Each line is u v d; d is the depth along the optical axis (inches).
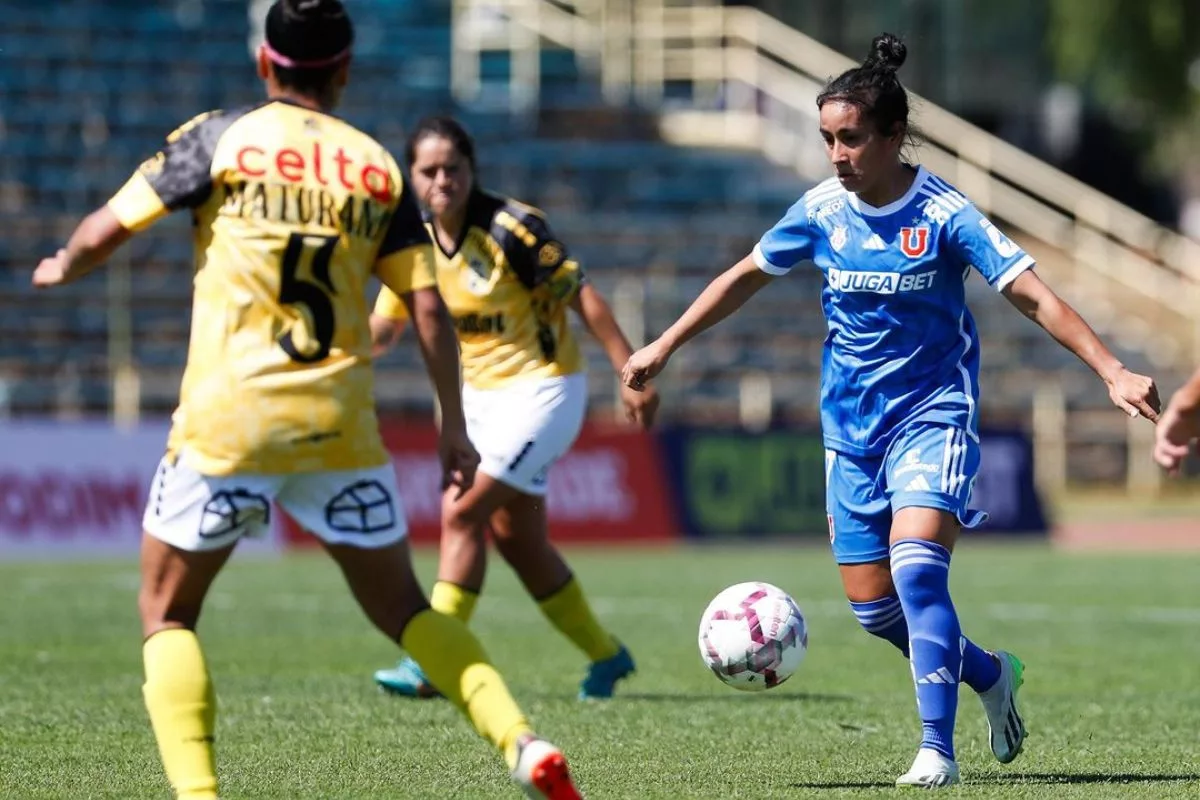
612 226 3902.6
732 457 2812.5
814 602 1900.8
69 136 3644.2
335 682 1224.8
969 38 5295.3
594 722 1028.5
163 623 669.3
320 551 2581.2
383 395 3307.1
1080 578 2260.1
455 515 1142.3
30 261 3346.5
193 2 4111.7
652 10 4621.1
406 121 4047.7
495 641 1541.6
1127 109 5049.2
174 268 3415.4
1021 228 4544.8
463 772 840.3
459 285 1133.7
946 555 797.2
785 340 3777.1
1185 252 4717.0
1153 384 755.4
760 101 4586.6
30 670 1282.0
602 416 3440.0
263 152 660.1
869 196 818.8
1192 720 1063.0
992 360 3932.1
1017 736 861.8
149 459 2554.1
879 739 966.4
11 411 3090.6
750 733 986.1
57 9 3959.2
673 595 1985.7
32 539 2455.7
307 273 655.8
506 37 4431.6
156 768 848.9
